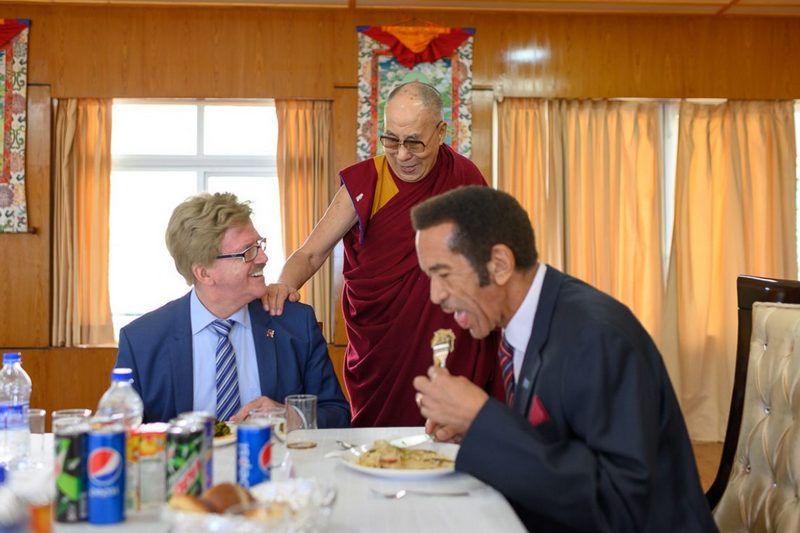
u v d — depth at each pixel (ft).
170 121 18.58
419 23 17.79
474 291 4.72
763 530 5.52
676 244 18.31
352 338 8.18
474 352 7.71
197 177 18.62
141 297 18.52
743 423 5.95
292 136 17.85
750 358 5.96
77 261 17.60
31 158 17.42
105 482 3.76
